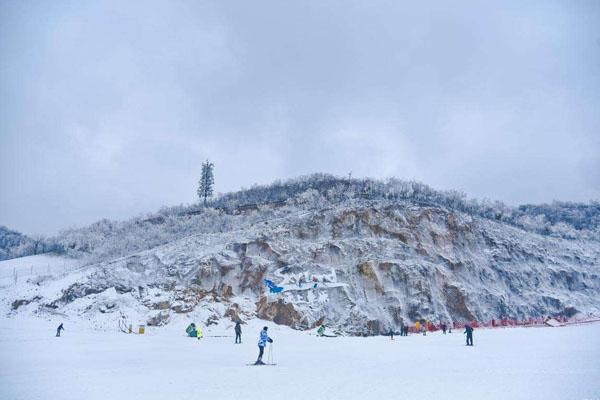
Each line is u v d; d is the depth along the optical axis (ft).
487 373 83.41
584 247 362.94
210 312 226.79
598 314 273.13
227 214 406.00
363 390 68.59
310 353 127.44
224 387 72.79
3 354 121.60
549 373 81.87
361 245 266.16
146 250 317.01
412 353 122.93
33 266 395.14
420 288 238.48
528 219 427.33
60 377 83.76
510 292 275.39
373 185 412.16
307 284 238.27
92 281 256.93
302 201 375.25
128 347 142.92
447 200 395.55
